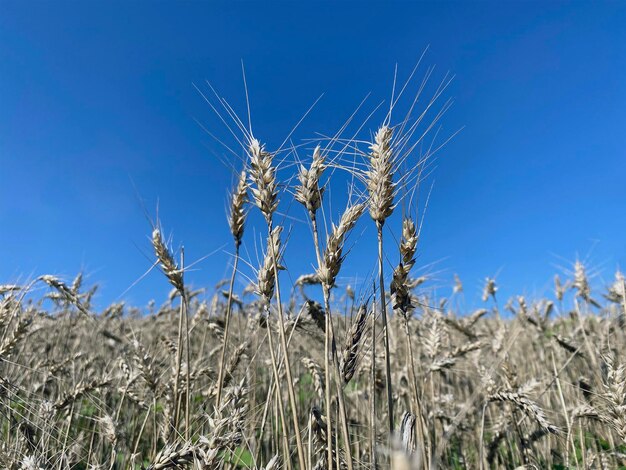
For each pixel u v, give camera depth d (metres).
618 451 0.64
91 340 1.14
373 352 0.34
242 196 0.49
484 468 0.58
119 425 0.58
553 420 0.72
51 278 0.65
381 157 0.39
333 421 0.42
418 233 0.40
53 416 0.57
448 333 0.84
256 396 0.67
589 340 0.82
